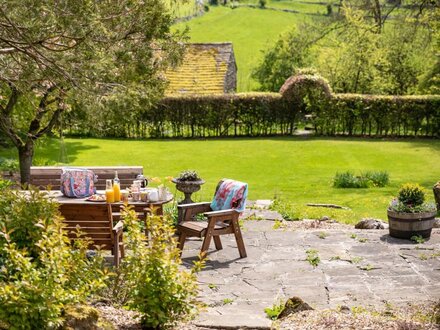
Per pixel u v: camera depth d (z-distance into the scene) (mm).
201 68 36500
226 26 63406
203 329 6676
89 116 11500
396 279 9422
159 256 6238
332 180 20734
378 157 25141
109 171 12562
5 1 8148
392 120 30453
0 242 6844
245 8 66500
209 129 31234
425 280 9352
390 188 19312
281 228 12945
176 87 35500
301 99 31000
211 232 10320
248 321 7000
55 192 10961
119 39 11023
